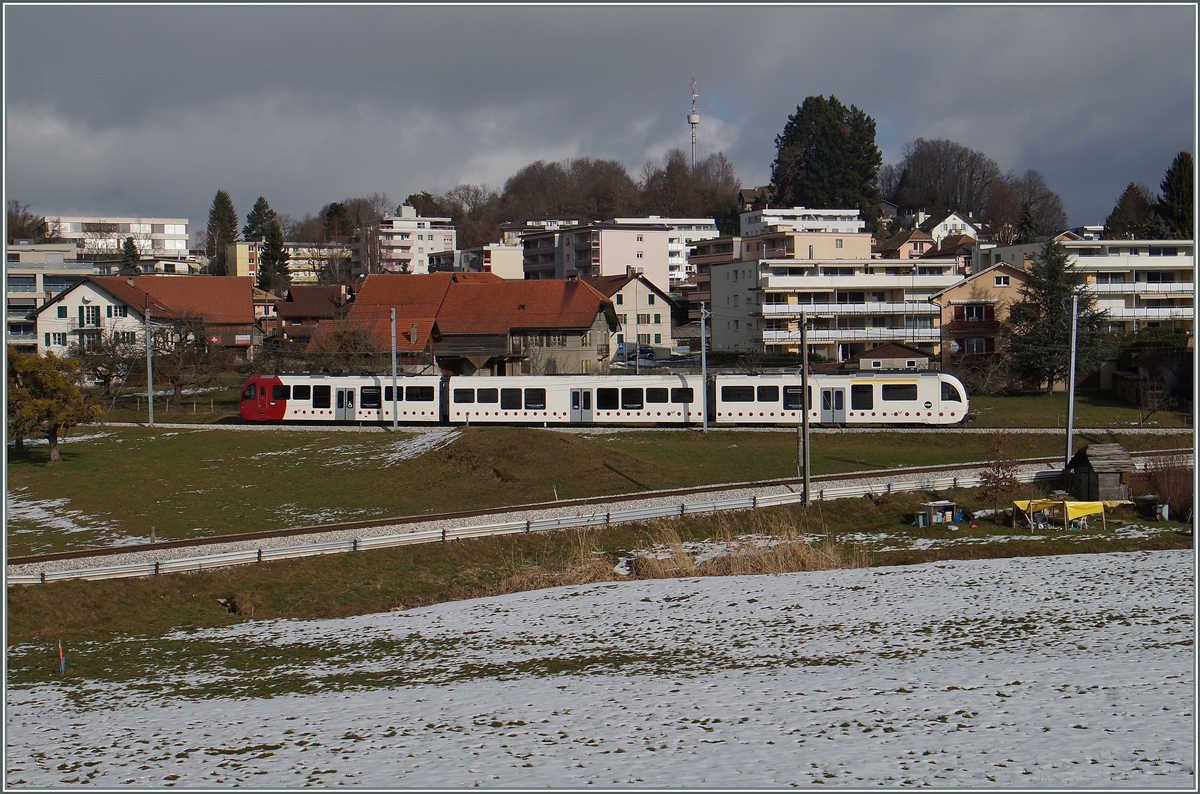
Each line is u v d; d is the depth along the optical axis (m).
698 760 18.92
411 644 30.81
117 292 98.88
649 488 51.12
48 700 26.25
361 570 38.62
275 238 171.50
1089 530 43.62
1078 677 23.11
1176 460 50.44
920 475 51.00
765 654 27.59
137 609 34.88
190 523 46.94
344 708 24.23
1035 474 50.50
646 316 113.75
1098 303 96.12
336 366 84.31
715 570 38.75
